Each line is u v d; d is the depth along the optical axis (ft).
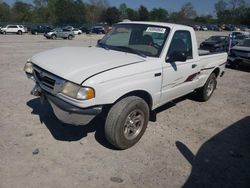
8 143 14.79
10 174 12.34
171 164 14.15
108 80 13.24
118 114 13.97
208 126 19.33
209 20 379.96
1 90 23.70
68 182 12.12
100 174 12.84
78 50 16.83
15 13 300.40
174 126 18.75
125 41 17.90
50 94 14.19
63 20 288.51
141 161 14.16
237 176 13.62
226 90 29.78
